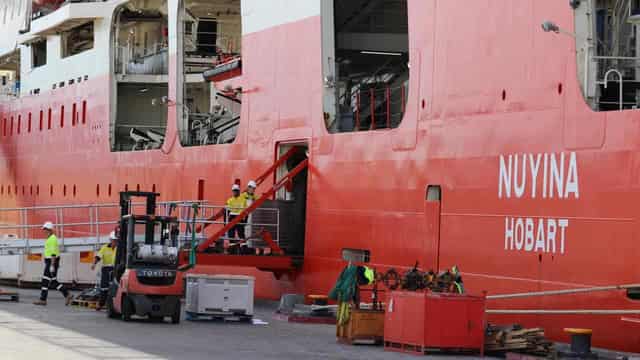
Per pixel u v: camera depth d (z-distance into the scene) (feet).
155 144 147.64
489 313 82.64
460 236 88.63
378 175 99.45
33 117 184.55
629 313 72.28
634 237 73.05
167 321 92.32
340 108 113.29
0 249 128.47
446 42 91.40
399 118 119.65
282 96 114.83
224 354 68.28
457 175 89.35
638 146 73.10
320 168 108.17
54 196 174.60
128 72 156.97
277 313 100.42
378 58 130.62
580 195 77.30
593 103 78.28
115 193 152.97
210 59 151.23
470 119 88.22
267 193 110.93
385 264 97.91
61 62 173.17
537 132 81.41
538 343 70.79
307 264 109.70
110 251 106.73
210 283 93.09
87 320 90.38
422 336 70.59
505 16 84.94
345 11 127.24
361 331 76.13
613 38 83.82
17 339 72.90
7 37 197.16
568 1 79.10
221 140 133.08
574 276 77.41
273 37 116.67
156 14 160.97
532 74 82.23
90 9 157.99
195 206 103.09
